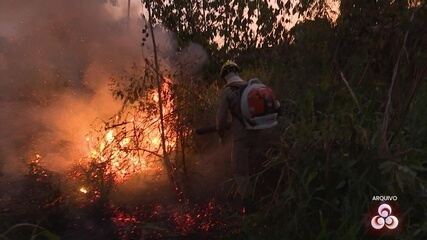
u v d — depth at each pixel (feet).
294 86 16.46
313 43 16.33
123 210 14.74
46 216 13.29
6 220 12.81
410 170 11.09
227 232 13.20
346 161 11.71
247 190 14.16
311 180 11.91
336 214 11.58
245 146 14.53
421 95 14.24
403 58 13.53
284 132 13.55
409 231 10.88
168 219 14.16
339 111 13.06
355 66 15.48
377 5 15.23
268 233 12.06
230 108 14.62
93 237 13.04
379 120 12.91
